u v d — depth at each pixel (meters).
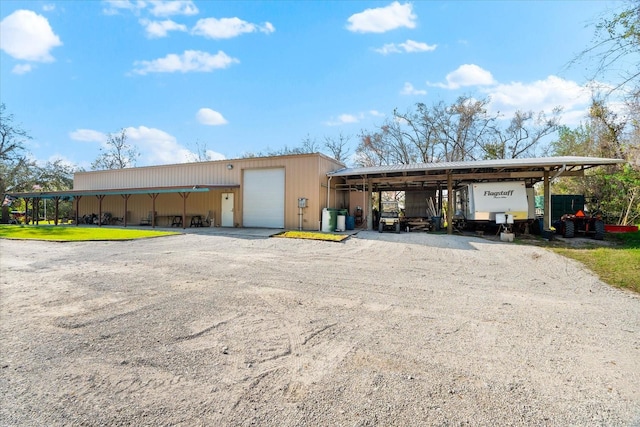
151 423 1.92
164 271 6.56
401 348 3.01
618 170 15.20
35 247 9.98
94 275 6.17
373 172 14.19
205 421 1.93
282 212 15.62
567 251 8.99
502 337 3.28
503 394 2.24
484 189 13.22
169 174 19.11
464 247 10.02
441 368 2.62
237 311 4.09
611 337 3.30
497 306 4.36
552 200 15.68
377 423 1.91
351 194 19.69
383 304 4.43
